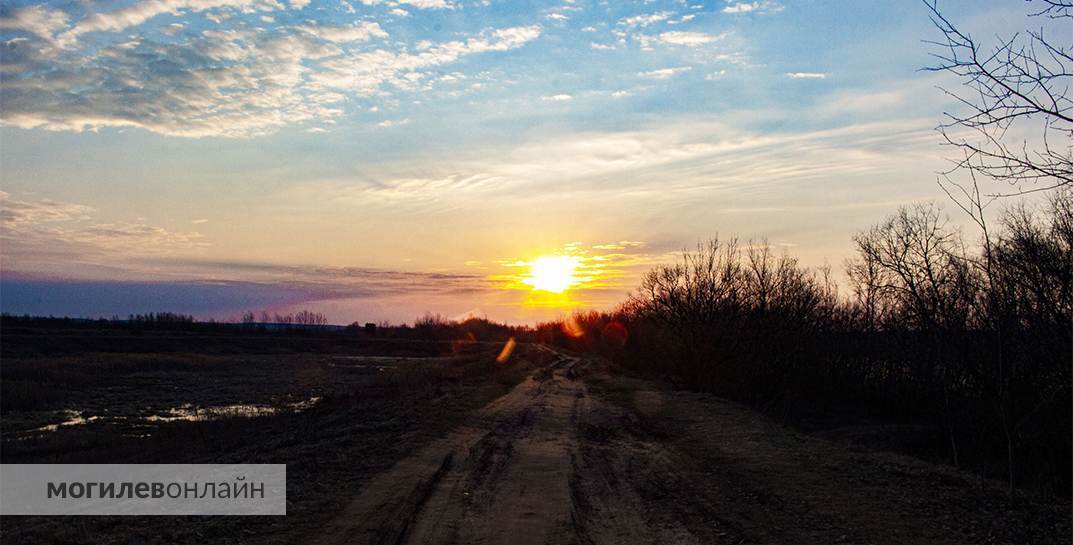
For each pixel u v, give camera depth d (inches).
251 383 1843.0
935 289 594.9
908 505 414.3
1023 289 581.9
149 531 357.4
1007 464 677.9
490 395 1213.7
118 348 2819.9
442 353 3713.1
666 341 1632.6
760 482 490.3
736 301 1395.2
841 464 536.4
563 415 945.5
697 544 350.6
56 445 858.8
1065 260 546.9
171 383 1818.4
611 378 1776.6
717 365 1371.8
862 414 1258.6
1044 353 603.5
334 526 366.9
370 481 481.4
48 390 1509.6
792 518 395.2
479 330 6195.9
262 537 346.3
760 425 793.6
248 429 852.6
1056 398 625.6
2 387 1491.1
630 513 415.5
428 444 645.9
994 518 385.1
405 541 345.4
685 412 962.1
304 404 1341.0
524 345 4414.4
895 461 546.0
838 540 351.3
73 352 2608.3
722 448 647.8
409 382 1476.4
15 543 351.9
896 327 1078.4
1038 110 237.6
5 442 891.4
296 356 3169.3
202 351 3038.9
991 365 630.5
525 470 544.4
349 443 639.1
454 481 494.9
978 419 736.3
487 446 657.6
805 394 1379.2
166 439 846.5
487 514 403.5
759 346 1306.6
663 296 1594.5
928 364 899.4
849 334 1449.3
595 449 660.7
